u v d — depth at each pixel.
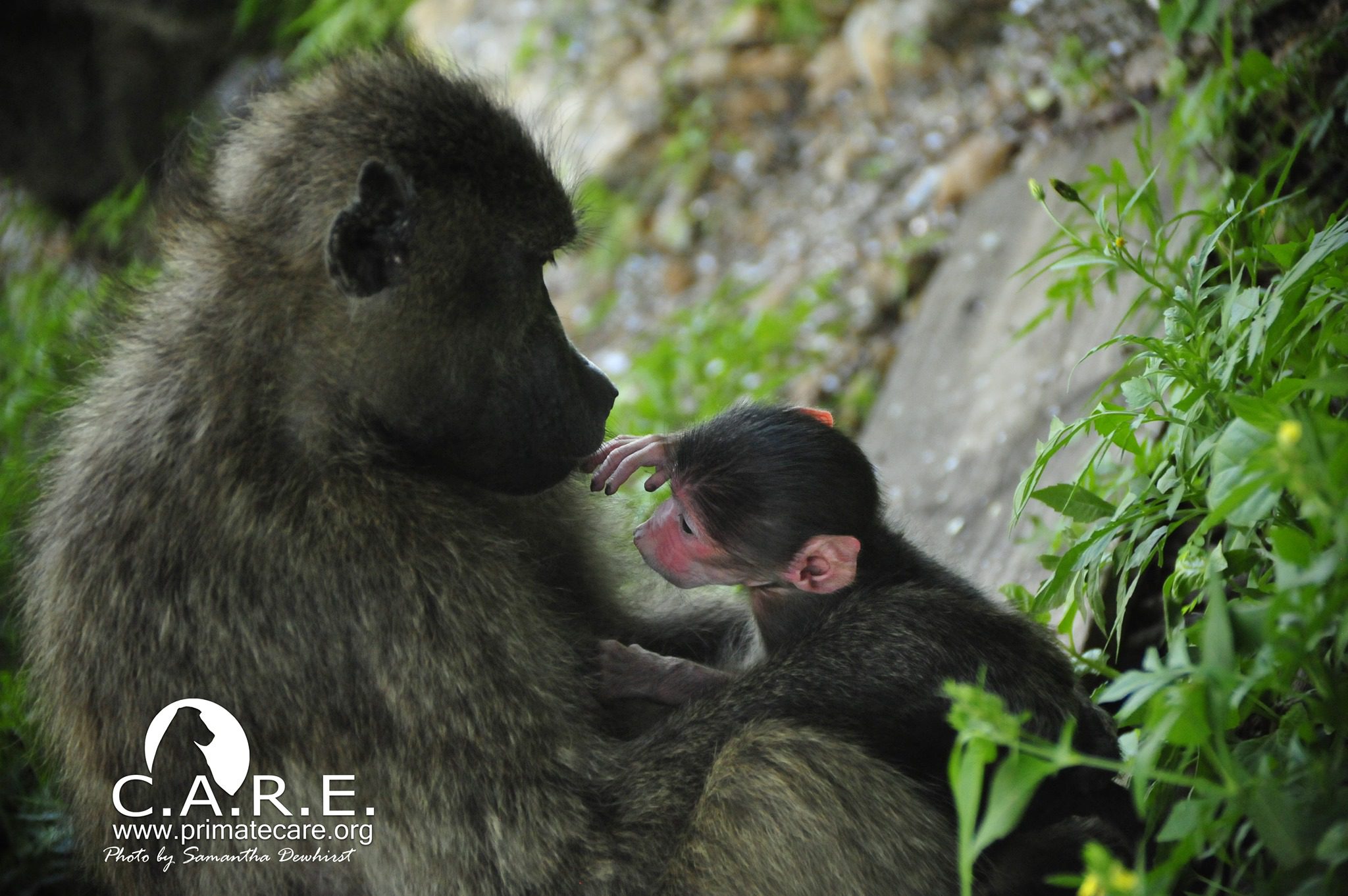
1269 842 3.74
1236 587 5.32
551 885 5.74
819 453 6.48
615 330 16.81
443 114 6.23
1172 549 7.09
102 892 6.68
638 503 10.16
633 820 5.79
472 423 6.30
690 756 5.86
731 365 13.74
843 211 15.41
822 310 14.09
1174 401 6.30
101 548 6.02
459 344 6.18
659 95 18.72
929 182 14.47
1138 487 6.12
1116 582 7.02
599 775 5.93
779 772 5.55
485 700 5.73
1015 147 13.57
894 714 5.72
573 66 19.98
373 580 5.74
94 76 16.58
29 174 16.64
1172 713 3.71
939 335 11.84
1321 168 7.77
